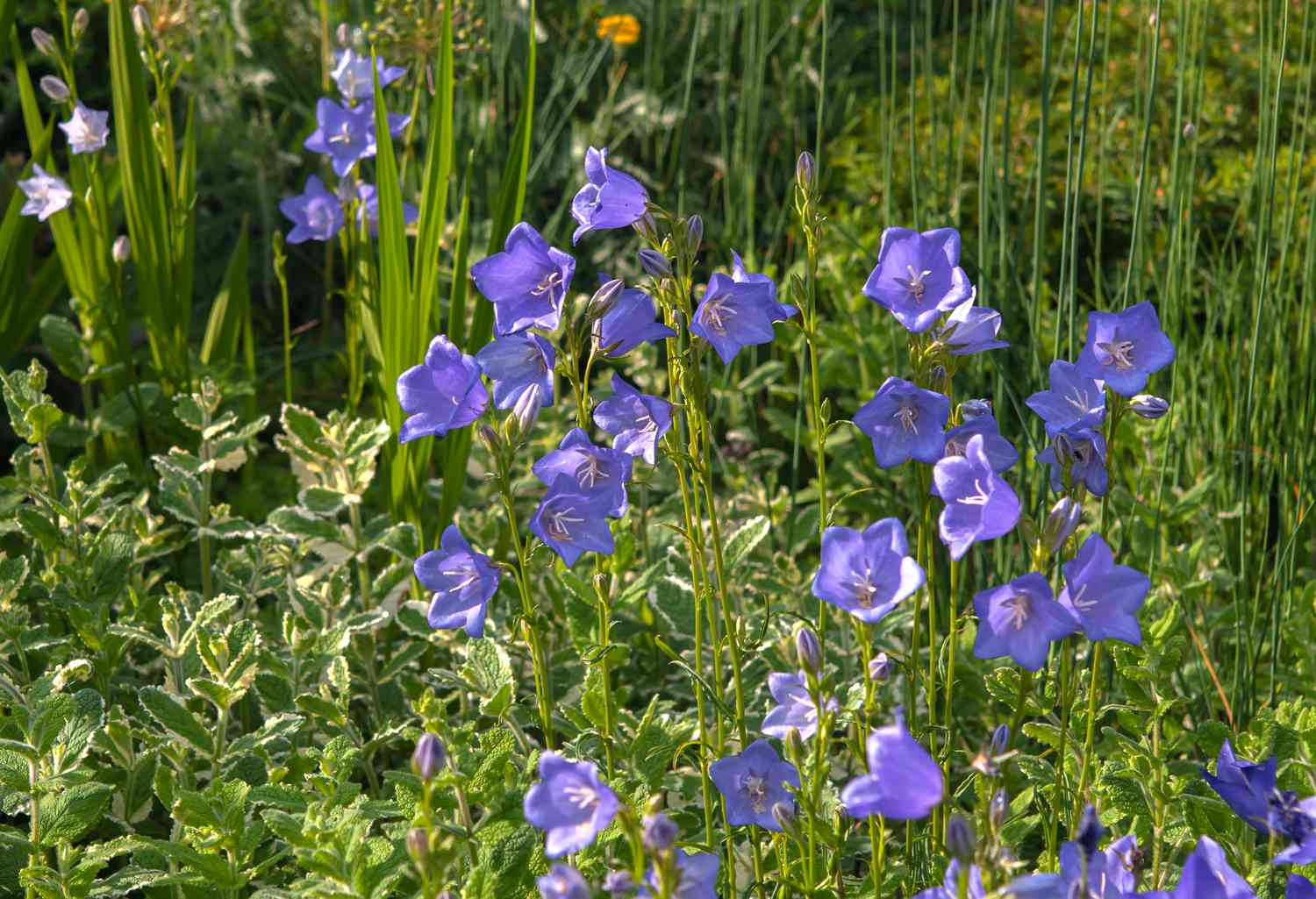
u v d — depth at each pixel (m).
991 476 1.54
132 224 3.64
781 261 4.84
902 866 2.10
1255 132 4.85
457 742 1.98
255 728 2.99
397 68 3.54
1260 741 2.23
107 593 2.75
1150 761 2.11
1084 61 5.23
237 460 3.25
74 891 1.95
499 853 1.87
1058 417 1.86
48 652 2.72
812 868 1.76
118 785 2.44
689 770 2.43
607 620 2.00
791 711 1.99
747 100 4.46
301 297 5.36
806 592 3.10
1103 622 1.62
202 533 3.03
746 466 3.87
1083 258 4.59
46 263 3.96
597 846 1.89
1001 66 5.25
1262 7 3.16
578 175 5.09
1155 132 4.83
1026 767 2.09
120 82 3.55
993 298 3.08
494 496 3.63
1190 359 3.40
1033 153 4.62
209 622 2.51
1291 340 3.62
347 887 1.71
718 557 1.93
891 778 1.32
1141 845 2.11
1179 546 3.34
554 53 5.77
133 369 3.64
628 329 1.82
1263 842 2.17
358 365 3.82
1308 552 3.46
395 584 2.99
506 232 3.21
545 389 1.77
